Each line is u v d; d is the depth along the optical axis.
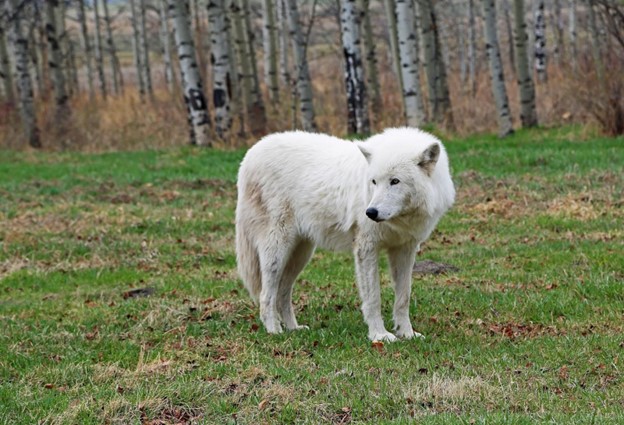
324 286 8.46
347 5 18.34
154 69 50.06
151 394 5.25
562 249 9.30
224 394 5.31
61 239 10.71
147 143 21.92
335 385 5.32
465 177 13.61
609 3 18.91
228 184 14.45
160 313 7.36
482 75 31.41
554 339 6.14
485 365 5.64
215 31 19.69
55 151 21.83
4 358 6.24
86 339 6.76
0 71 25.45
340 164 6.52
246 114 21.89
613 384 5.21
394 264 6.59
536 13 26.81
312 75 36.91
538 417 4.64
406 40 17.78
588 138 17.34
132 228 11.25
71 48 33.47
